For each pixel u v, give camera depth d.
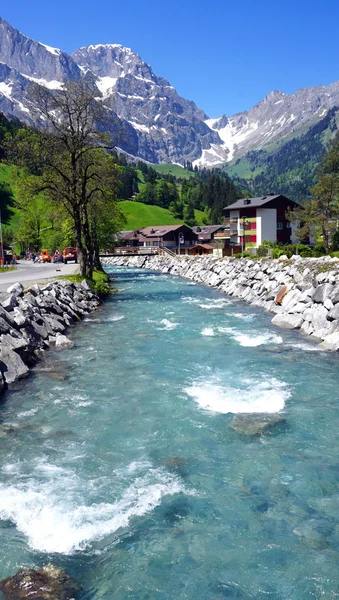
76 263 75.31
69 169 43.62
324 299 24.67
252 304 35.62
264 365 17.78
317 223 67.88
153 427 12.10
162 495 8.97
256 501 8.77
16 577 6.86
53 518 8.23
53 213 64.50
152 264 101.44
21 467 10.03
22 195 43.78
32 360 18.31
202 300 39.16
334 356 19.02
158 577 6.94
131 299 40.41
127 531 7.93
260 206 90.56
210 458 10.41
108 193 49.34
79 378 16.34
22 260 96.06
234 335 23.47
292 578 6.88
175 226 146.88
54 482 9.42
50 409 13.41
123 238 152.50
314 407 13.36
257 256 56.94
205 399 14.11
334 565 7.12
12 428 12.08
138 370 17.28
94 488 9.21
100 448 10.93
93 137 41.84
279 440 11.26
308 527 8.00
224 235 118.56
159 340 22.42
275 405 13.57
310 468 9.91
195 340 22.34
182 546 7.58
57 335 22.28
